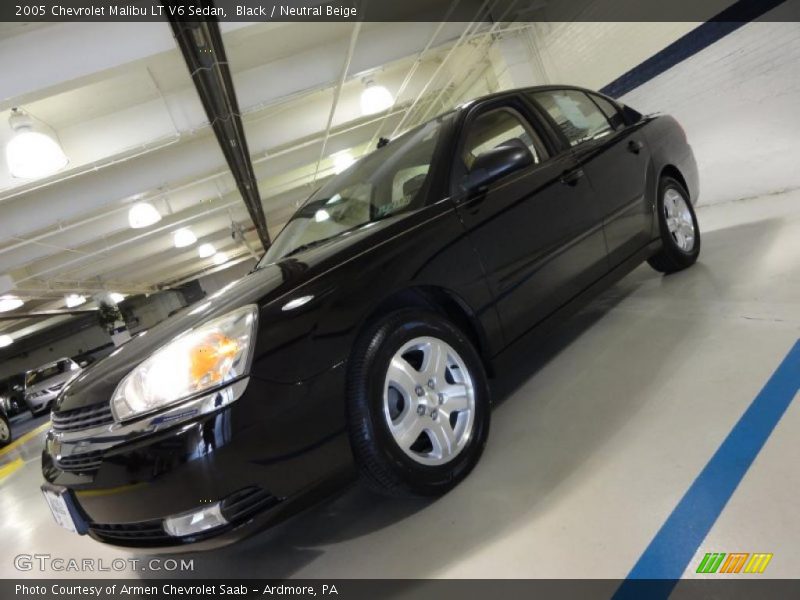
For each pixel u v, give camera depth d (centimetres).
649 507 117
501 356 171
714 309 215
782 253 252
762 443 125
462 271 162
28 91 349
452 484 150
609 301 281
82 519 135
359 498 169
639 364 191
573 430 162
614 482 130
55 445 144
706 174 453
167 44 360
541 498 134
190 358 121
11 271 848
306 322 130
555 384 200
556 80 601
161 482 115
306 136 707
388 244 152
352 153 982
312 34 529
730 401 147
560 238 195
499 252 174
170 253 1308
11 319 1349
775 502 106
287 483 121
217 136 454
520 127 209
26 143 362
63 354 2173
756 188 416
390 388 145
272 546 160
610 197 224
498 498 140
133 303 2209
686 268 285
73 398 140
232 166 566
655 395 165
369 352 137
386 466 133
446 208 168
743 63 389
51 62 351
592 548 111
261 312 127
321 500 128
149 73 459
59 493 133
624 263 228
